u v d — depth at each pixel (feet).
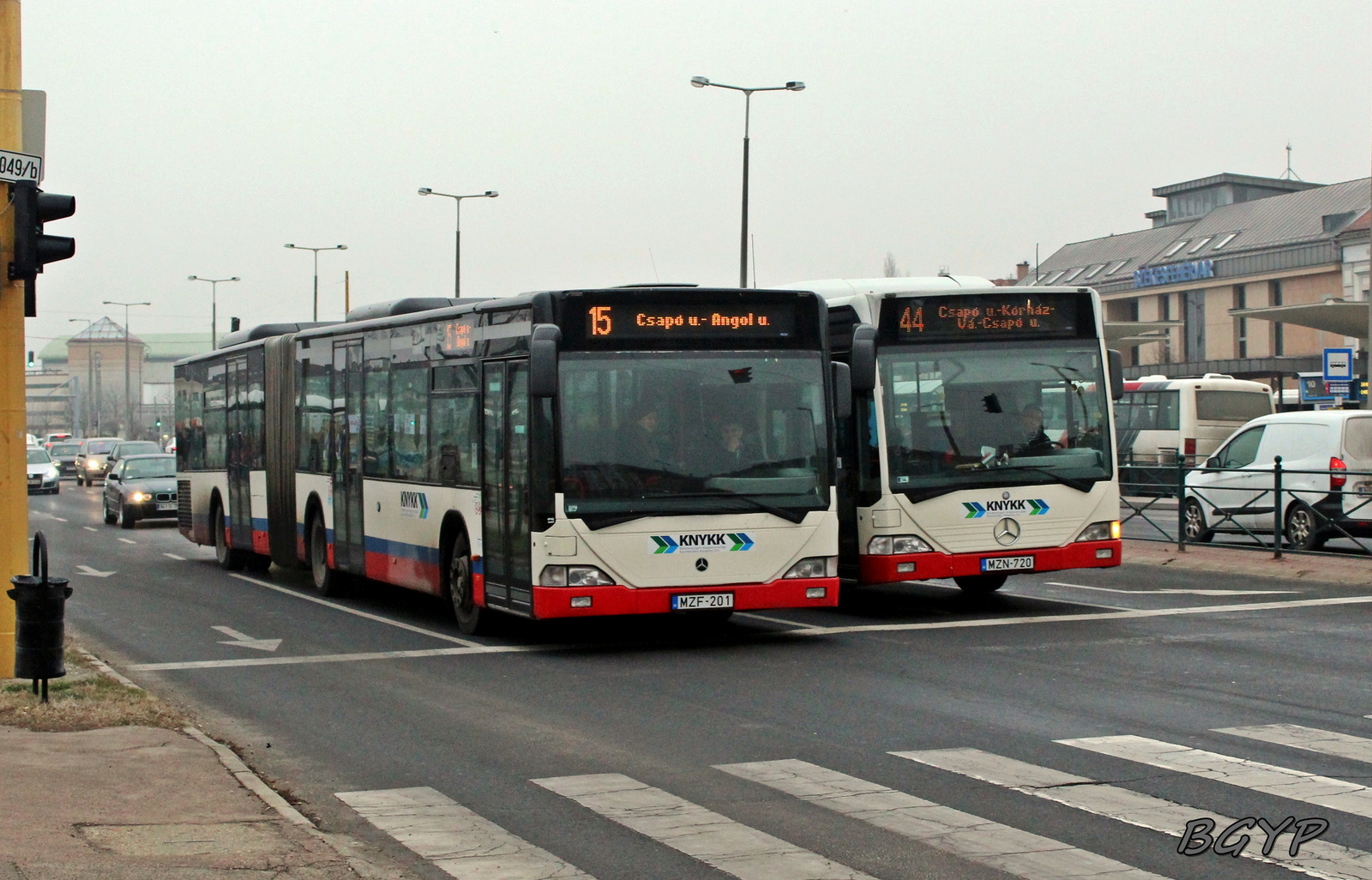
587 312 43.70
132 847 22.29
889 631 48.78
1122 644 44.55
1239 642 44.73
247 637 49.78
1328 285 257.14
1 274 36.27
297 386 67.00
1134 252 311.27
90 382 451.53
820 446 45.27
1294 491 66.54
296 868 21.33
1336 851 22.17
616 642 47.57
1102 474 52.49
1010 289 52.65
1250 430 75.25
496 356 46.32
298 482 66.74
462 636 49.70
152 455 124.47
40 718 32.17
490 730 32.99
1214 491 71.97
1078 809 24.85
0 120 35.53
